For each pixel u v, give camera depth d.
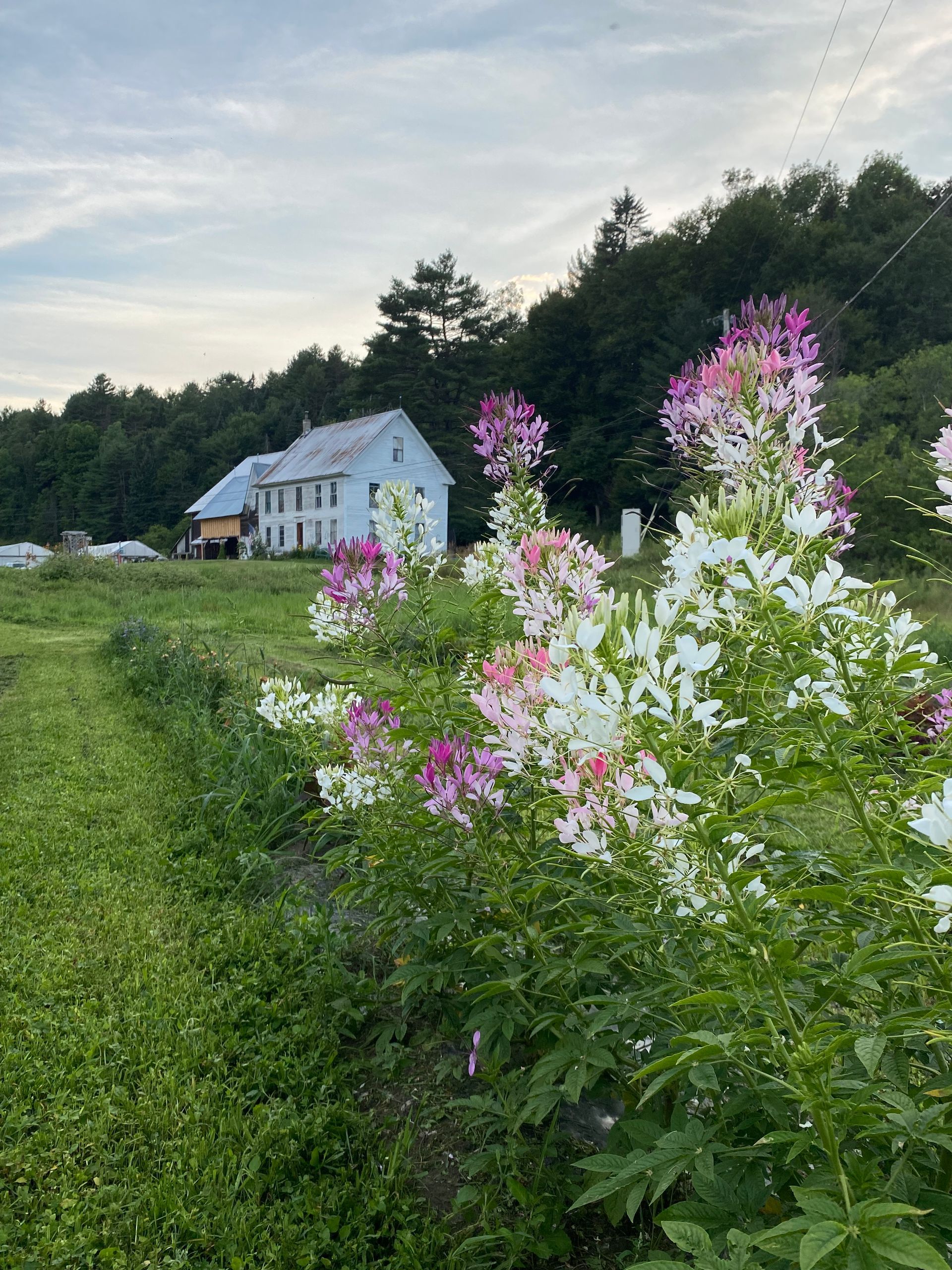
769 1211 1.90
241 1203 2.38
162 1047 3.03
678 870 1.51
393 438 42.16
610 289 42.47
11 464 101.81
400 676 2.89
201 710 7.66
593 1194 1.52
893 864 1.68
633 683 1.45
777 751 1.79
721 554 1.56
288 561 37.34
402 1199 2.40
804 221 46.81
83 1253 2.22
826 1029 1.37
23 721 8.13
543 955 2.17
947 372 22.78
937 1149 1.64
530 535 2.15
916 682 1.88
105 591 22.20
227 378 118.88
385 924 2.96
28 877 4.47
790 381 2.08
